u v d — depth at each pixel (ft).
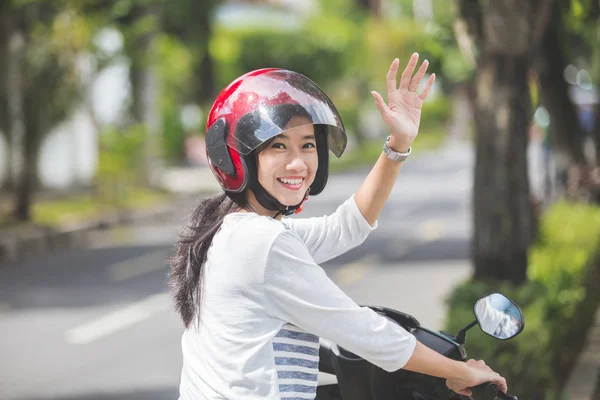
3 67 85.10
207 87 167.02
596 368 33.27
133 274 63.31
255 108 12.83
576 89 97.60
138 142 106.11
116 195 104.58
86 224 89.51
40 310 50.67
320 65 202.18
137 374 36.88
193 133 185.98
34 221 87.35
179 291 13.04
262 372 12.34
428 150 272.92
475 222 37.88
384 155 14.48
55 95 86.07
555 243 50.85
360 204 14.73
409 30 233.96
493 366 26.08
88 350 41.06
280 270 12.29
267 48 197.67
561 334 34.37
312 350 12.67
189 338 13.01
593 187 75.82
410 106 14.29
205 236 12.81
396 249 72.18
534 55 37.27
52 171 115.85
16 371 37.70
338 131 13.53
